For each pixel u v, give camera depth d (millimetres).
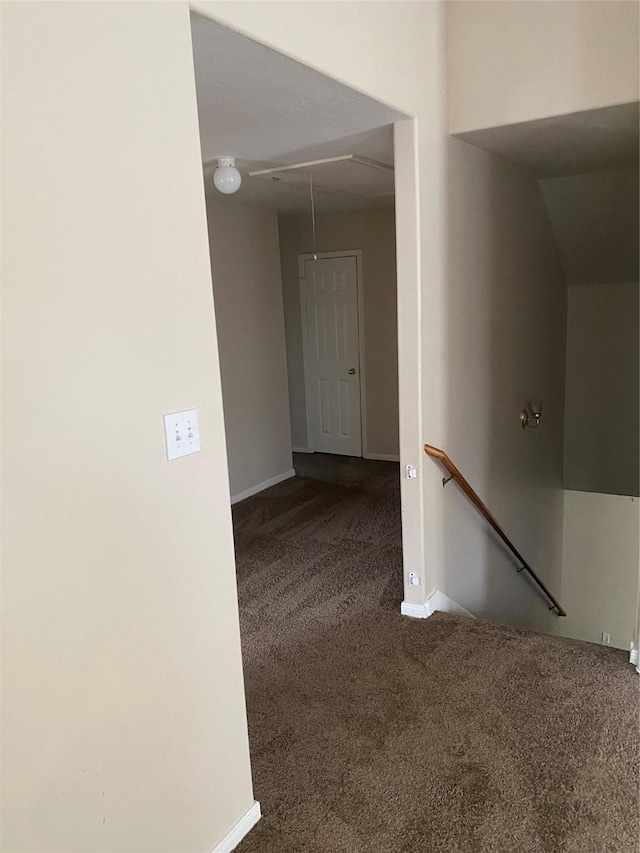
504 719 2232
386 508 4680
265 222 5066
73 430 1250
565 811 1824
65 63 1174
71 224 1211
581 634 5973
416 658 2648
